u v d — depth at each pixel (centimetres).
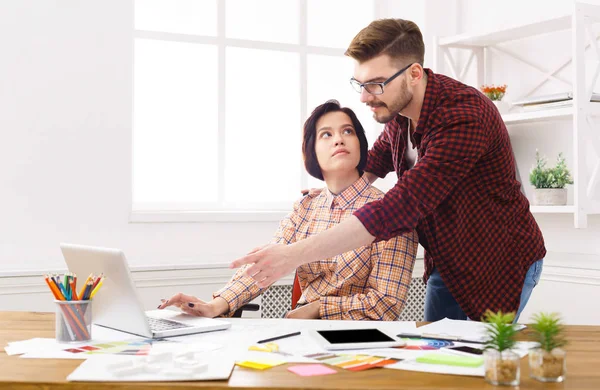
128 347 144
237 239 334
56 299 149
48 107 293
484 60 333
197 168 338
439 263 184
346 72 369
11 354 138
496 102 307
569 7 294
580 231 295
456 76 330
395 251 193
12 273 274
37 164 292
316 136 211
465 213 180
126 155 309
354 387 112
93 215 303
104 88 304
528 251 189
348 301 190
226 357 133
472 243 181
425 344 144
